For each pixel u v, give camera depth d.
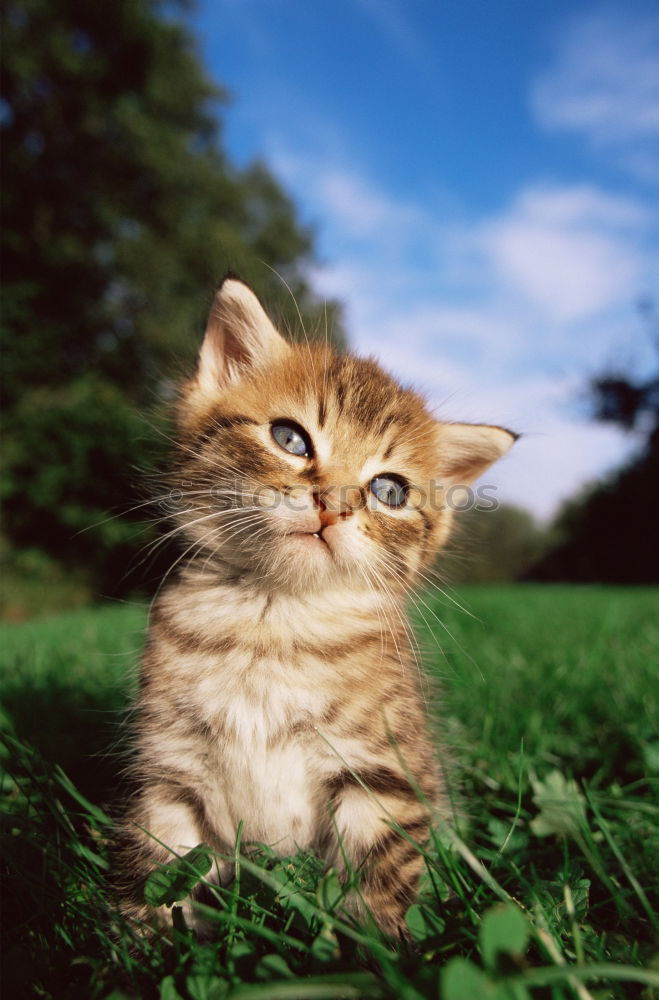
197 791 0.17
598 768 0.23
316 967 0.12
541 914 0.13
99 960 0.13
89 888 0.15
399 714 0.18
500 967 0.10
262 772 0.17
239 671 0.17
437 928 0.13
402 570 0.21
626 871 0.14
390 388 0.23
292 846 0.17
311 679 0.17
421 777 0.18
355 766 0.17
